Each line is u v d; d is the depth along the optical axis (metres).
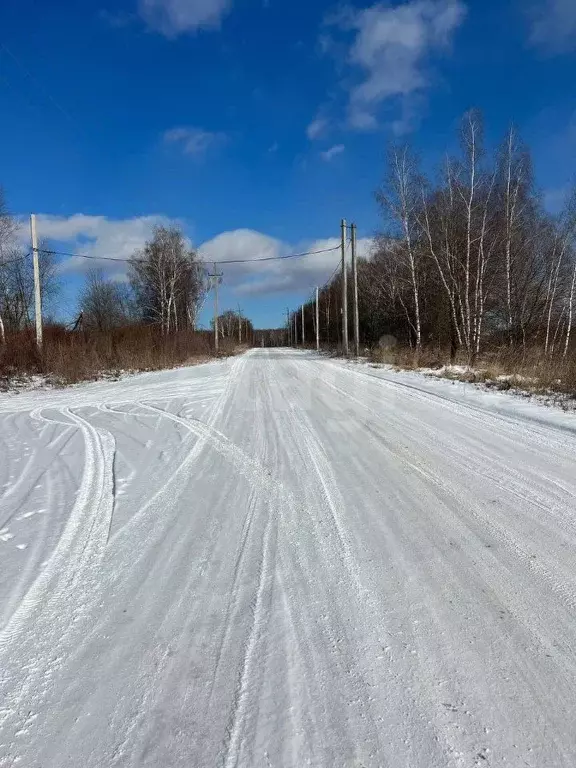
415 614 2.52
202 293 50.44
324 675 2.08
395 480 4.73
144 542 3.47
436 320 29.03
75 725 1.84
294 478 4.86
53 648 2.31
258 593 2.76
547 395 10.41
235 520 3.83
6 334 20.83
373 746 1.72
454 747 1.71
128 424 8.12
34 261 19.70
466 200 21.53
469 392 11.27
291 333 112.62
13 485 4.87
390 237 26.94
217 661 2.19
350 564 3.07
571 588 2.76
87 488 4.71
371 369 19.80
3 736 1.79
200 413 9.08
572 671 2.08
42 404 11.23
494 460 5.43
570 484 4.58
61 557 3.25
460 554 3.18
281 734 1.78
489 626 2.40
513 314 22.28
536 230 22.92
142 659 2.21
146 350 25.00
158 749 1.73
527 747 1.70
